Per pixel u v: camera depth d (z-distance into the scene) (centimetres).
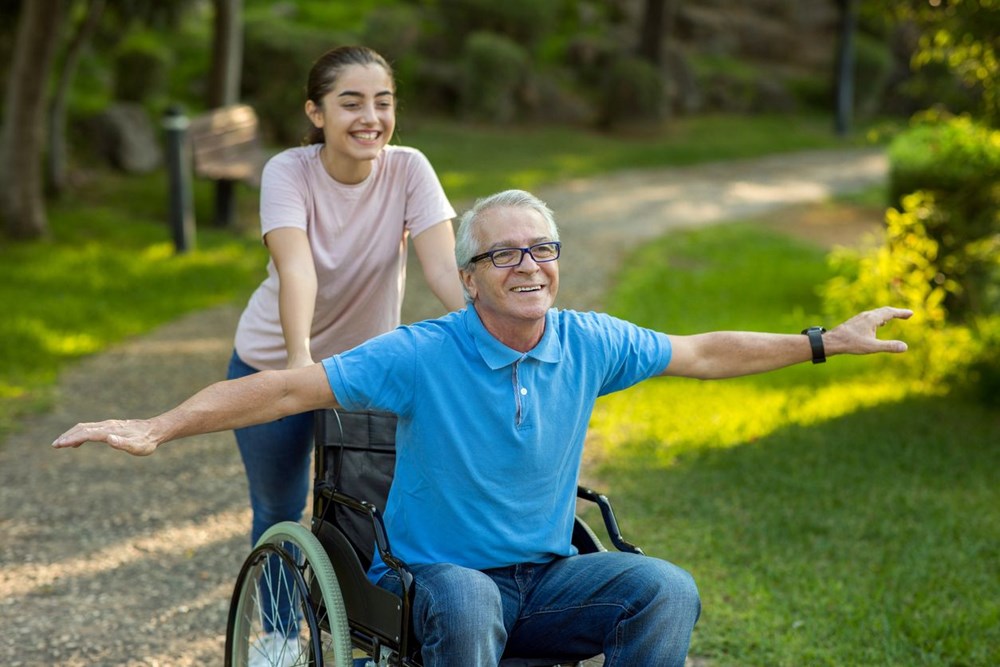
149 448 281
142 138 1711
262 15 2275
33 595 501
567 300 1093
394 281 409
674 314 1049
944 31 730
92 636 462
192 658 446
